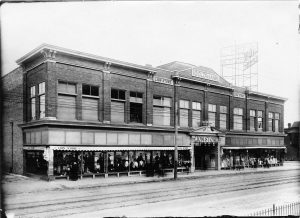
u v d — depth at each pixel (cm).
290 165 5566
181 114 3744
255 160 4728
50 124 2605
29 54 2812
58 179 2648
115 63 3042
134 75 3259
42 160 2723
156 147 3391
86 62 2878
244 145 4638
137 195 2041
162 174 3178
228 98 4416
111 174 3008
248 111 4750
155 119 3491
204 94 4022
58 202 1777
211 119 4134
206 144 3984
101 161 2953
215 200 1920
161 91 3538
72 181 2608
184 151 3728
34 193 2067
